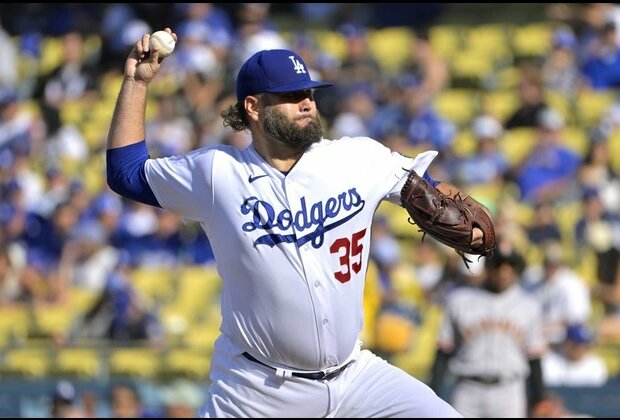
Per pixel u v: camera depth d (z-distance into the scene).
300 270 13.99
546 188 42.00
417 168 14.41
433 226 14.23
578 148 45.78
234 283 14.34
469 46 55.19
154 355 36.19
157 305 40.69
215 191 14.17
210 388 14.95
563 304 32.69
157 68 14.87
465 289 26.66
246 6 53.41
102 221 44.00
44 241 45.19
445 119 49.12
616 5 51.47
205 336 38.81
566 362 31.25
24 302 43.12
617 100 48.62
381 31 58.31
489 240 14.39
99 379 33.88
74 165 52.31
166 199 14.55
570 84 49.16
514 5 57.69
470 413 26.36
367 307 32.22
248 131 16.45
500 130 47.00
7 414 33.34
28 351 37.78
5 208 47.62
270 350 14.30
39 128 54.25
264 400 14.44
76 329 38.34
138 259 42.91
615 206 41.28
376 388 14.39
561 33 50.50
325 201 14.05
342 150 14.27
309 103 14.16
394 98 47.72
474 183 43.19
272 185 14.09
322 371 14.34
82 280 42.97
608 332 35.19
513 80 52.28
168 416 31.80
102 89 57.34
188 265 42.59
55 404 31.50
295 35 57.19
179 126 49.12
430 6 58.41
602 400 29.59
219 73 52.88
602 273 36.75
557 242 37.94
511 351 26.19
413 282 37.47
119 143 14.82
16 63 60.75
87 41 60.84
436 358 26.77
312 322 14.07
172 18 57.41
